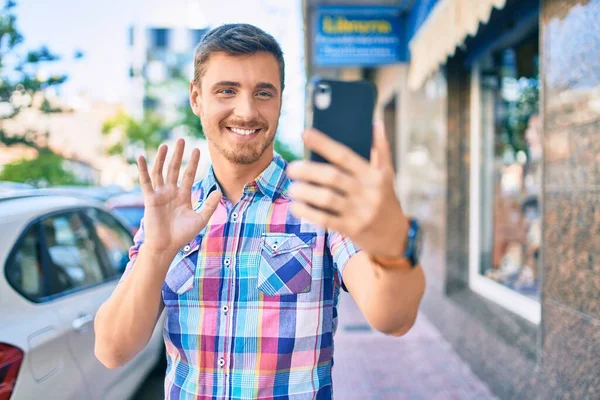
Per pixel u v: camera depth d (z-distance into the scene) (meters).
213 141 1.33
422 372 4.03
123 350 1.20
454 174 4.89
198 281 1.32
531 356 3.08
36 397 2.04
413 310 1.00
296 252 1.31
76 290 2.65
